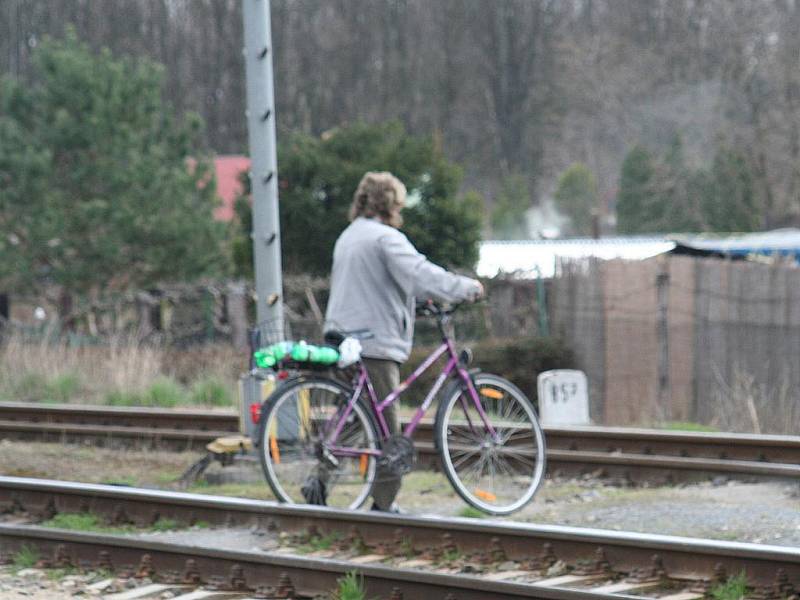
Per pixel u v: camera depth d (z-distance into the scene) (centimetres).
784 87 16412
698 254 9450
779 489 2919
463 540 2233
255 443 2566
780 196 16175
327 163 8375
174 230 9594
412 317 2647
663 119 19862
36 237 9562
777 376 5444
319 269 8362
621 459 3166
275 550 2322
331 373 2644
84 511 2706
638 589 1955
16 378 5741
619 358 5931
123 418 4450
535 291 6506
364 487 2620
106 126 10006
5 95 10475
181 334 7381
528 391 6056
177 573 2147
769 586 1908
